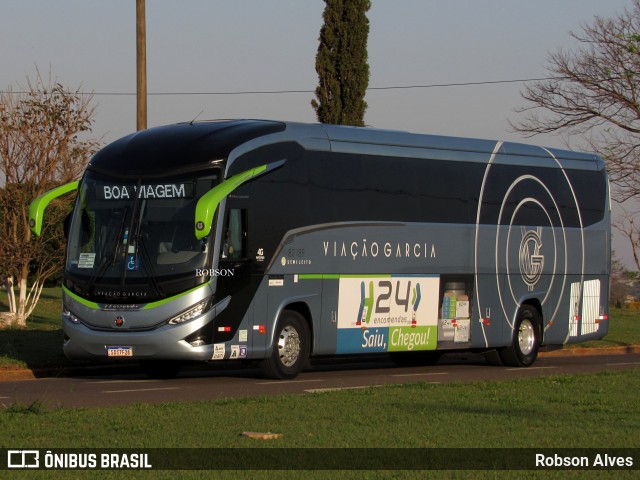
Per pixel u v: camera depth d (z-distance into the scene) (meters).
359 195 26.77
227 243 23.81
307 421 16.25
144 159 24.20
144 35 32.97
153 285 23.33
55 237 37.88
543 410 18.17
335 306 26.16
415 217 28.12
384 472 12.43
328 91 43.22
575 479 12.35
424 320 28.30
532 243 31.42
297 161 25.39
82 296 23.88
